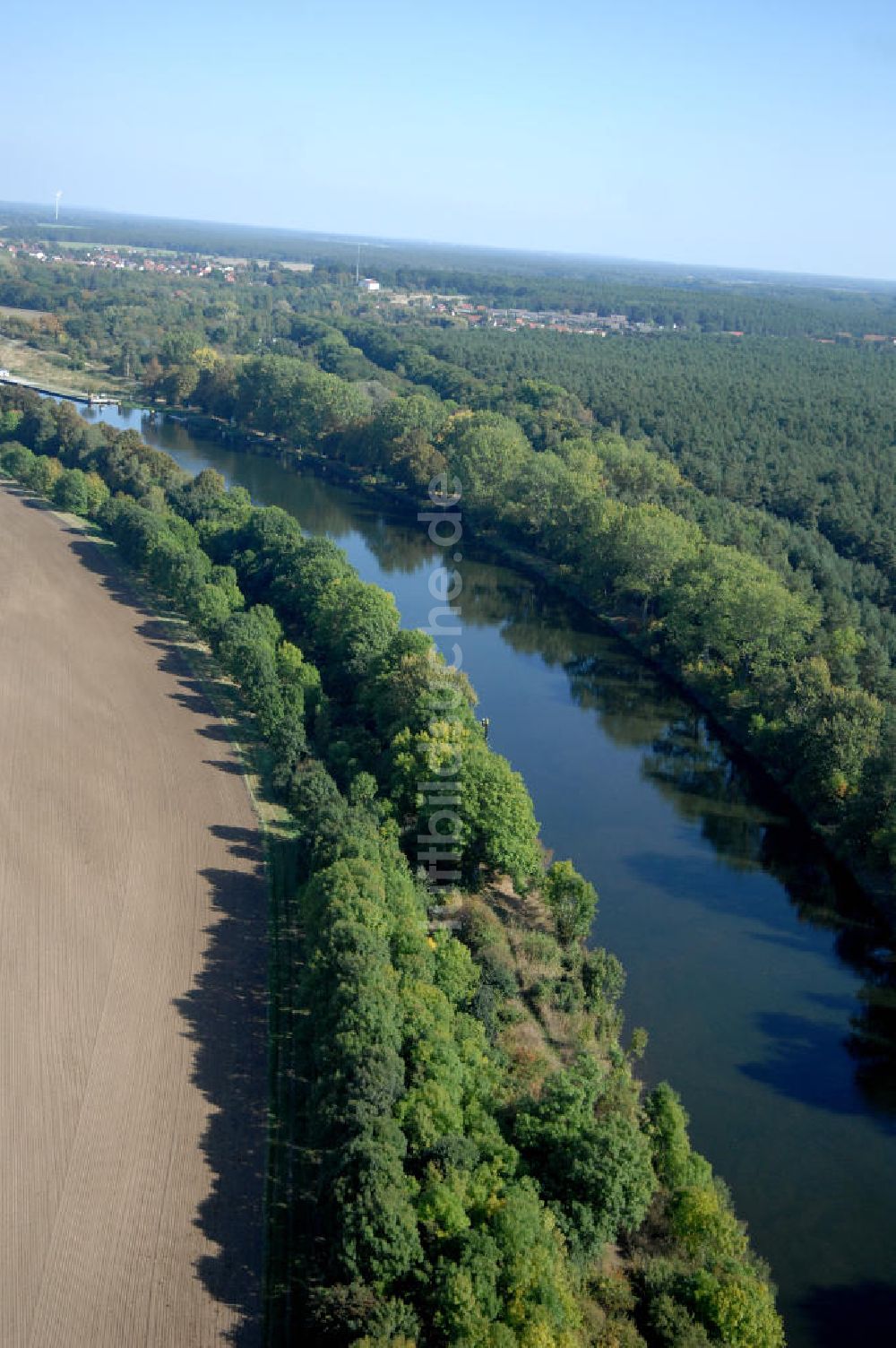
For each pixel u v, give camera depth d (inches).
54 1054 3356.3
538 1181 2837.1
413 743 4709.6
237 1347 2544.3
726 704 6712.6
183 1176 2977.4
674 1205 2945.4
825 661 6505.9
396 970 3440.0
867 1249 3147.1
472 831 4360.2
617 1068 3604.8
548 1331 2347.4
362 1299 2438.5
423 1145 2805.1
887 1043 4013.3
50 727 5369.1
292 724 5157.5
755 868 5113.2
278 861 4466.0
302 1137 3134.8
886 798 4970.5
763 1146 3489.2
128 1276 2696.9
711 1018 4069.9
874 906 4842.5
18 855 4315.9
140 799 4830.2
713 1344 2588.6
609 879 4906.5
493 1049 3454.7
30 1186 2913.4
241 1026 3543.3
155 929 3976.4
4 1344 2517.2
